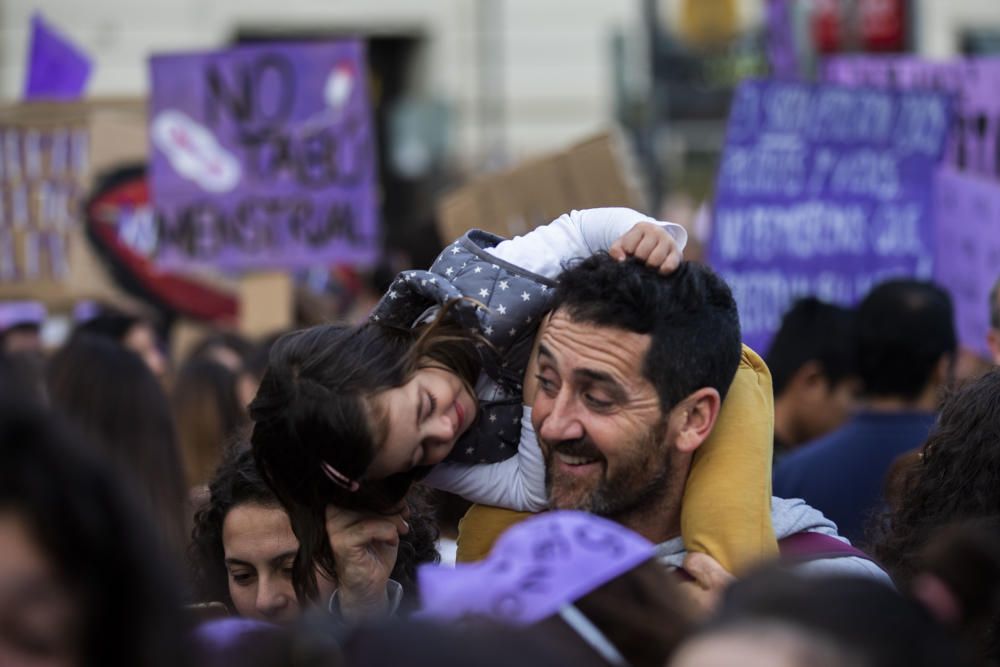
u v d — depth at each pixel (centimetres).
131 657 204
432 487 425
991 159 853
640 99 2119
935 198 850
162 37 2538
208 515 422
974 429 400
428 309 396
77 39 2469
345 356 372
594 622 260
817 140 843
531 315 389
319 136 920
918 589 253
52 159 1003
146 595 206
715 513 367
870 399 623
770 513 376
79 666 204
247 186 922
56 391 611
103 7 2481
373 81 2873
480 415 395
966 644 248
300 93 920
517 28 2764
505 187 845
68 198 1002
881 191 850
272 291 930
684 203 2053
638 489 371
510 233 845
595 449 366
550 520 277
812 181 843
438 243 962
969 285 824
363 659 226
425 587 263
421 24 2762
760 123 837
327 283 1255
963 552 250
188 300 1027
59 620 201
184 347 1026
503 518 402
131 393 606
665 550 379
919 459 430
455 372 384
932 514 401
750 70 2325
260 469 390
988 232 810
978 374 430
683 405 369
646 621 260
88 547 201
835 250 846
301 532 388
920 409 620
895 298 618
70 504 200
